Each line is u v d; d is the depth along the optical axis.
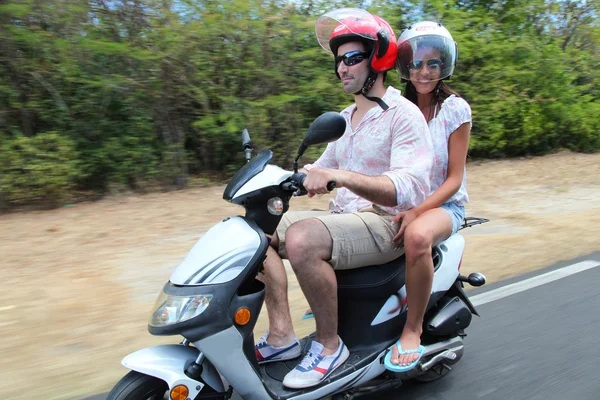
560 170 10.46
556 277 4.67
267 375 2.58
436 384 3.04
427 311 2.88
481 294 4.31
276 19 7.95
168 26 7.58
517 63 11.84
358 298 2.69
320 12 8.94
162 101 7.73
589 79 14.16
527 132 11.80
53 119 7.11
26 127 7.03
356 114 2.85
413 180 2.49
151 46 7.59
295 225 2.54
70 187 7.04
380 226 2.63
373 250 2.62
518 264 4.96
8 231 5.66
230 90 8.08
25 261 4.77
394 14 9.65
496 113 11.20
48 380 2.92
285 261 4.93
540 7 12.42
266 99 8.09
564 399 2.86
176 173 7.77
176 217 6.25
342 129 2.25
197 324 2.20
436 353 2.84
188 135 8.20
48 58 7.04
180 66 7.70
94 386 2.88
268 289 2.69
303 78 8.54
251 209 2.44
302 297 4.12
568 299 4.20
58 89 7.14
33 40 6.75
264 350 2.67
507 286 4.46
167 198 7.19
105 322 3.62
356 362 2.62
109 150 7.30
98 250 5.10
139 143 7.56
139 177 7.53
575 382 3.03
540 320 3.84
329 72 8.59
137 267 4.66
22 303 3.88
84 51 7.12
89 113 7.27
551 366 3.21
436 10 10.20
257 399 2.37
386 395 2.94
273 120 8.23
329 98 8.58
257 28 7.93
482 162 11.36
